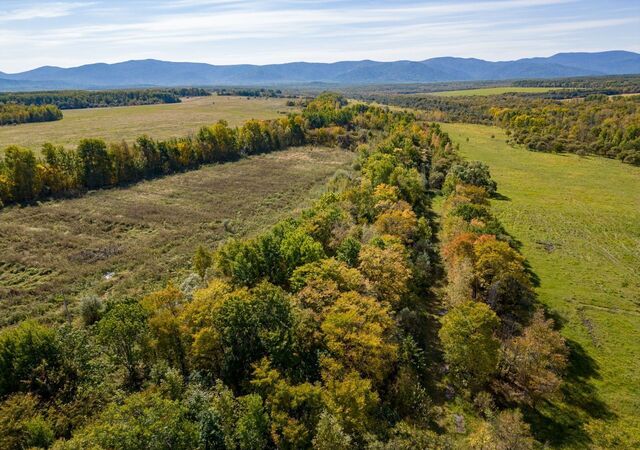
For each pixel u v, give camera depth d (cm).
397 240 5988
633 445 3588
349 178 10756
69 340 3928
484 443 3284
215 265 5728
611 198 10675
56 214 9062
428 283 6034
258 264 5350
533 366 3988
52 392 3547
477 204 8269
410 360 4234
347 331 3862
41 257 7031
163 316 4031
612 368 4547
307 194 11350
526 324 5075
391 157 11031
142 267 6869
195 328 3997
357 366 3819
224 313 3997
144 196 10719
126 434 2792
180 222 8969
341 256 5434
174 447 2880
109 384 3844
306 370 3819
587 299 5928
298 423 3262
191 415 3256
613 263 7156
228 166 14188
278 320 4066
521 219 9144
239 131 16388
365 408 3419
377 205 7438
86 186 11181
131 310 4088
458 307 4444
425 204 9694
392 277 4956
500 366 4194
